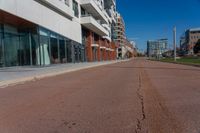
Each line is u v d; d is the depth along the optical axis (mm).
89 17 46375
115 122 5609
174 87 11164
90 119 5898
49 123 5613
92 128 5195
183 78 15414
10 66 24359
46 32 29500
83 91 10328
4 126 5457
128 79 15219
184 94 9188
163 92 9742
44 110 6902
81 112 6602
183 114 6238
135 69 26859
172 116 6059
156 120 5727
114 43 99812
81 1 47281
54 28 31859
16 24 25125
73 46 41094
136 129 5086
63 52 35562
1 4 19391
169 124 5395
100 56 68312
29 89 11320
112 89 10789
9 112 6730
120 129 5102
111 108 7012
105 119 5871
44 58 28984
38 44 27656
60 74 20531
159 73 20016
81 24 47438
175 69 25688
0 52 22953
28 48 26703
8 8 20328
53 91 10445
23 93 10094
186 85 11828
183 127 5164
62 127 5305
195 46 130750
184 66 32594
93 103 7754
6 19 22656
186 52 157000
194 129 5020
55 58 32312
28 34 26797
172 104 7445
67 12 35938
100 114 6355
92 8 51938
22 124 5578
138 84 12484
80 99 8469
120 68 29656
